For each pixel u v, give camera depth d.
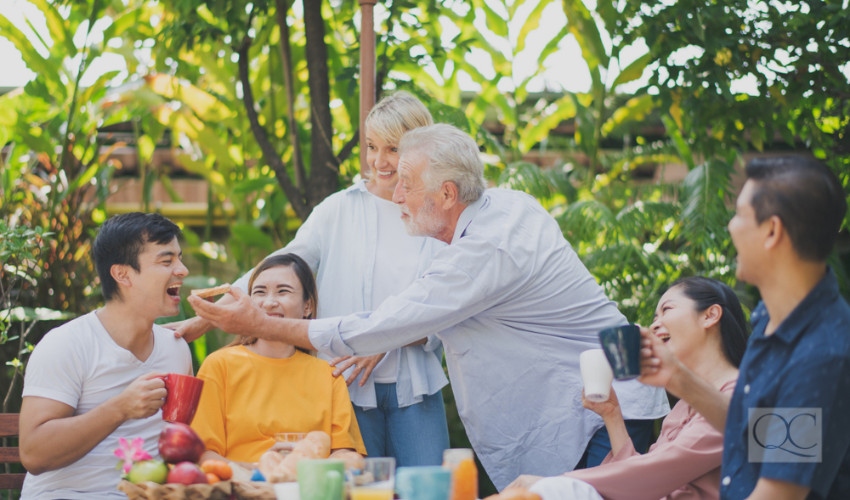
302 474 1.66
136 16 5.35
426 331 2.47
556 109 5.92
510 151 6.02
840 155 4.29
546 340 2.63
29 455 2.28
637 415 2.66
